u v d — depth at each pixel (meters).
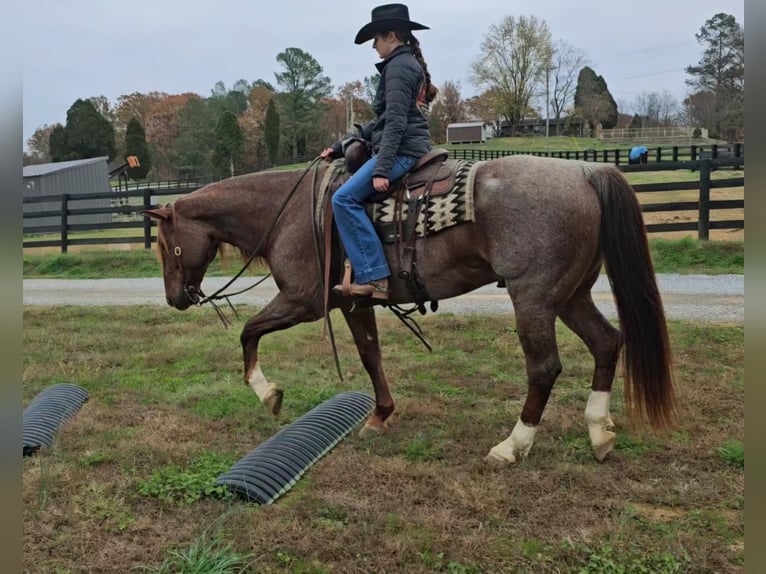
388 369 5.49
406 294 3.64
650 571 2.46
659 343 3.29
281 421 4.36
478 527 2.83
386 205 3.56
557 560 2.56
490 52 59.03
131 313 8.62
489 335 6.57
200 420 4.39
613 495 3.09
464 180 3.39
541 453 3.61
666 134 54.75
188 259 4.27
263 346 6.44
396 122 3.45
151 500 3.19
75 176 27.20
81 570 2.60
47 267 13.96
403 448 3.77
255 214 4.10
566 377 5.12
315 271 3.84
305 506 3.05
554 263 3.22
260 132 64.31
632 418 3.39
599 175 3.33
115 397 4.97
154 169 64.94
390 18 3.56
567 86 61.94
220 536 2.79
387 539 2.73
